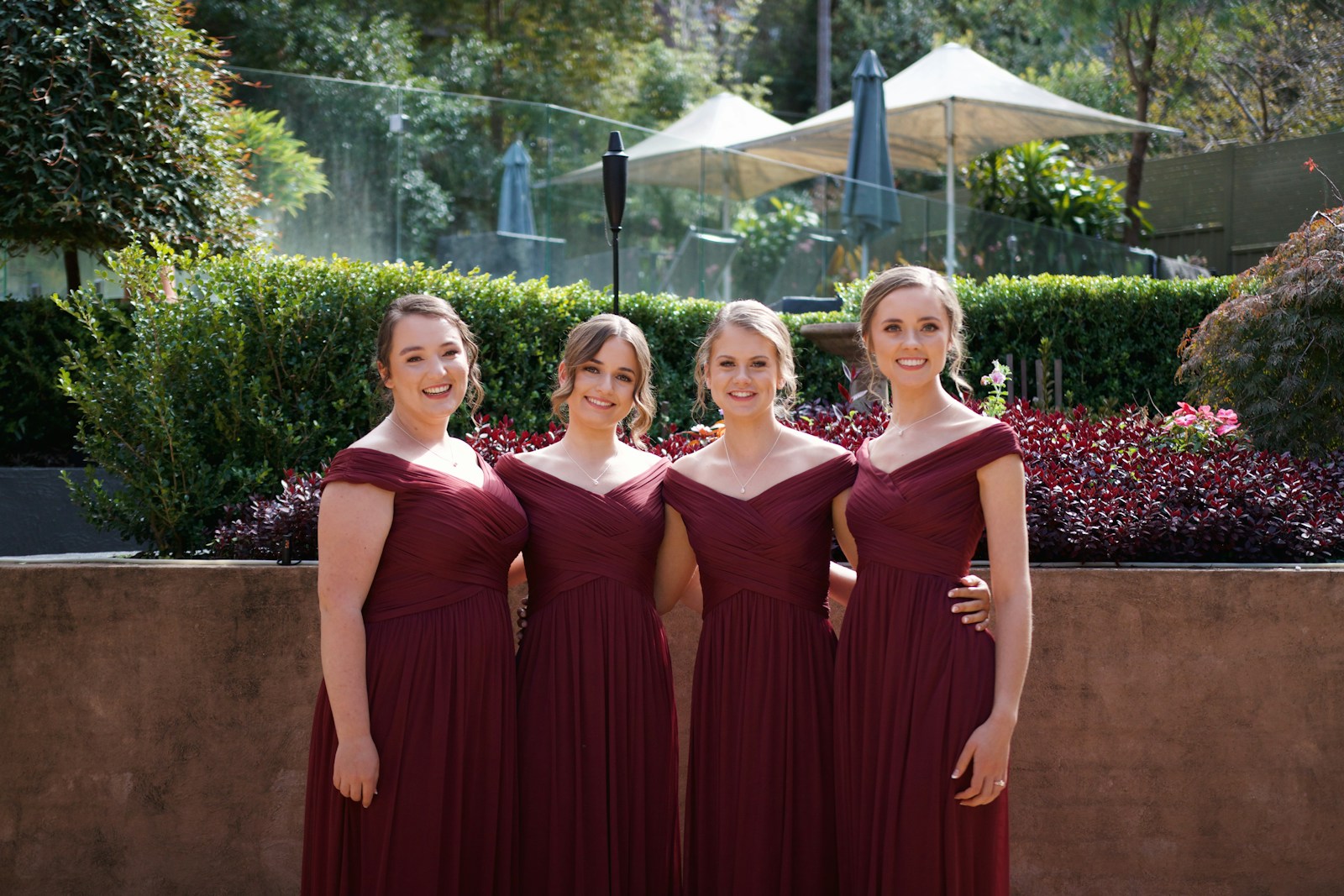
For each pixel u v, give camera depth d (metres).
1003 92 10.73
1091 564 3.49
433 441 2.64
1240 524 3.67
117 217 6.11
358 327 4.78
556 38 20.80
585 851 2.55
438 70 18.92
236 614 3.38
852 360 5.66
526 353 5.42
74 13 6.09
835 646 2.67
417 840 2.43
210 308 4.45
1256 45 15.22
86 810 3.39
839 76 25.52
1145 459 4.06
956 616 2.48
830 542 2.71
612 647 2.60
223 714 3.38
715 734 2.64
